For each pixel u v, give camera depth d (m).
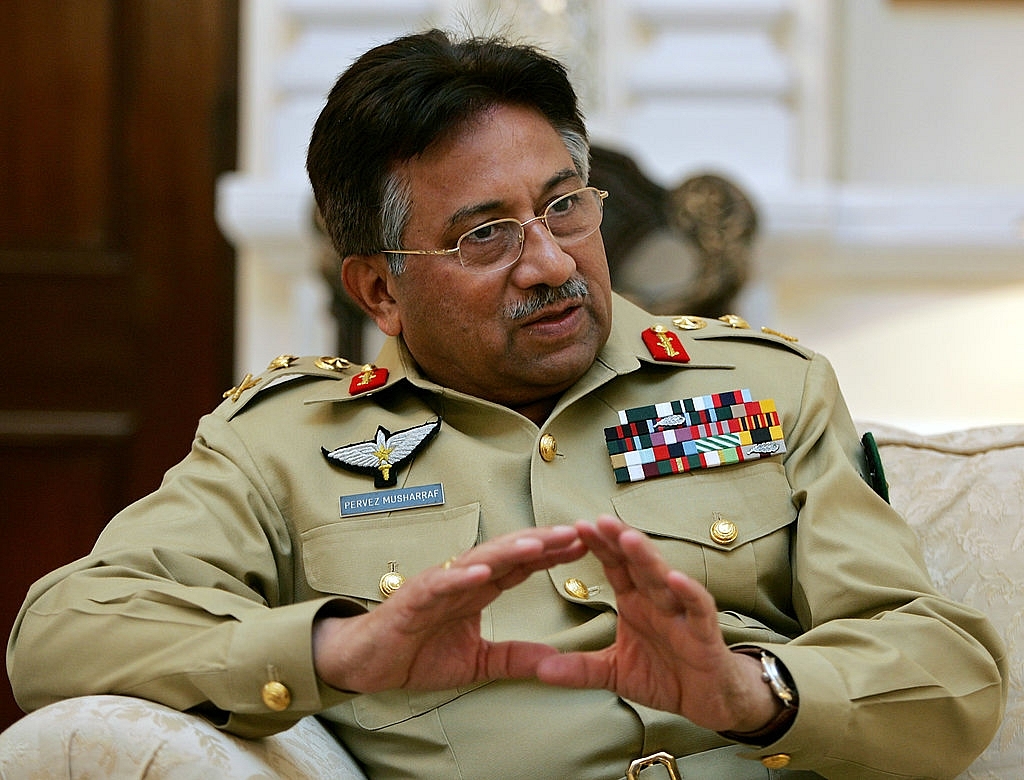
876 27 5.05
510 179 2.32
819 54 4.96
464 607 1.84
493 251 2.34
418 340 2.45
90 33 5.30
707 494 2.36
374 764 2.25
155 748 1.86
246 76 5.19
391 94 2.36
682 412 2.42
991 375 4.95
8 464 5.33
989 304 4.96
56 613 2.11
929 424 4.95
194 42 5.28
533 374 2.36
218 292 5.31
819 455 2.44
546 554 1.82
